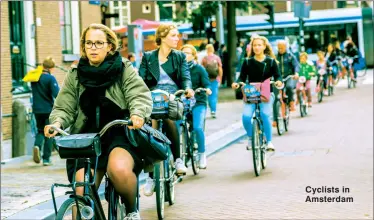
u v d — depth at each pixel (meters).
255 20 52.41
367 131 18.19
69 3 24.95
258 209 9.59
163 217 9.10
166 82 9.71
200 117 12.00
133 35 22.45
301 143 16.42
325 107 25.42
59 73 23.52
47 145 13.78
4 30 20.16
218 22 43.47
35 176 12.48
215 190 11.03
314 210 9.45
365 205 9.70
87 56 5.95
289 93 19.19
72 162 5.98
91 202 5.58
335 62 31.44
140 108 5.82
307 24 52.50
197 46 46.72
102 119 6.02
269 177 12.08
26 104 17.39
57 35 23.48
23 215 9.11
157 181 8.86
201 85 11.86
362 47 52.44
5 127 20.05
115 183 5.81
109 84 5.90
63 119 5.96
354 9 52.34
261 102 12.31
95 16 26.67
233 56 37.03
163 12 53.06
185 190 11.10
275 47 28.36
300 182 11.50
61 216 5.24
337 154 14.48
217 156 15.05
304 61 23.45
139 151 6.07
